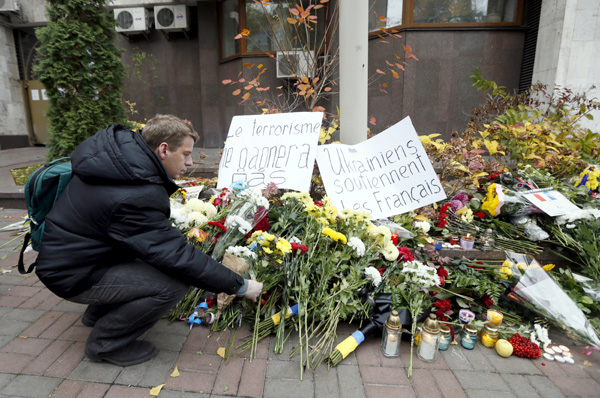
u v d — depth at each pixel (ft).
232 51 27.35
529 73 21.79
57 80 15.65
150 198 4.91
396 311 6.12
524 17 21.85
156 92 30.50
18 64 34.14
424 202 8.50
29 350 6.06
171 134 5.30
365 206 8.87
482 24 21.75
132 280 5.33
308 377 5.64
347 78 9.66
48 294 7.95
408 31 21.76
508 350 6.19
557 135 13.04
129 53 30.30
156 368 5.73
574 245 8.09
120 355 5.74
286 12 24.81
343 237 6.95
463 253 8.14
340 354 5.92
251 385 5.44
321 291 6.67
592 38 18.94
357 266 6.79
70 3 15.21
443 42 21.93
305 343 6.44
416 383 5.57
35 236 5.66
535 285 6.85
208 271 5.24
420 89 22.54
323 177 9.11
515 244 8.67
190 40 29.27
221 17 27.45
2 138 32.45
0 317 7.02
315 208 7.63
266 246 6.56
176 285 5.57
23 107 34.65
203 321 6.86
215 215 8.11
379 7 22.63
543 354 6.29
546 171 11.71
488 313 6.81
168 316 7.09
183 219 7.50
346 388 5.43
